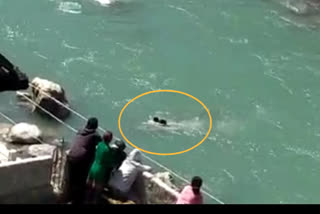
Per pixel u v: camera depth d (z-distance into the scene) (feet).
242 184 66.33
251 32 103.91
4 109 74.59
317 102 84.23
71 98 80.28
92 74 87.04
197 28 103.91
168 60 92.63
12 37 95.86
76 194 43.96
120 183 44.27
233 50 97.55
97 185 42.86
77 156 43.42
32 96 75.66
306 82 89.20
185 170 67.26
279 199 64.49
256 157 71.56
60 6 107.34
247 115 79.77
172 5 112.27
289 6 113.70
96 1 110.32
